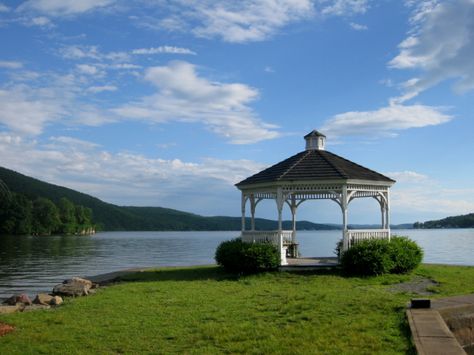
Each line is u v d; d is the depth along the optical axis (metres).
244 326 10.90
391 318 11.34
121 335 10.48
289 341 9.64
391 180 22.11
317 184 21.00
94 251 65.56
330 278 18.75
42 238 112.19
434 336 9.52
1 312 14.16
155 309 13.16
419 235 128.88
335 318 11.52
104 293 16.47
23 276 32.66
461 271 21.27
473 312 12.69
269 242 21.30
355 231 20.72
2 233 115.38
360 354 8.73
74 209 145.25
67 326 11.39
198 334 10.41
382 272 19.31
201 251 67.31
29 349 9.54
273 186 21.67
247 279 19.25
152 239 126.12
